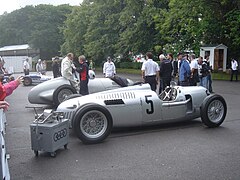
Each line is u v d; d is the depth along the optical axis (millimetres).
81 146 6109
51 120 5668
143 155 5457
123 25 38000
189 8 27156
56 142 5531
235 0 26625
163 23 29828
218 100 7504
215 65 28766
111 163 5082
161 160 5168
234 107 10594
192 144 6062
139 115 7012
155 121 7250
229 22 26078
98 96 6863
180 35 30297
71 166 4980
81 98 6883
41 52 75562
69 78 11039
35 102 10852
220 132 6996
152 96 7195
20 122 8812
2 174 3020
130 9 36719
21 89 19219
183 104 7531
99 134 6312
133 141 6371
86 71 10281
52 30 74250
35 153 5562
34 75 21797
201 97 7852
